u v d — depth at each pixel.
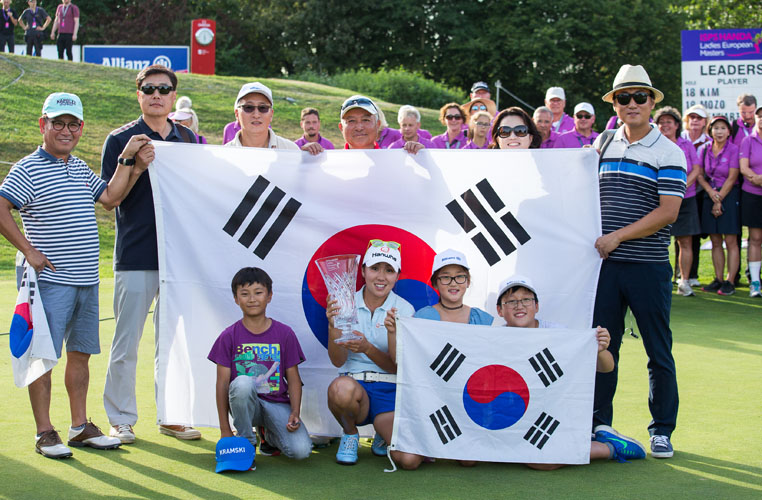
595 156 4.83
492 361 4.39
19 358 4.35
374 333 4.64
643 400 5.66
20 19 25.95
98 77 23.59
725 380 6.19
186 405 4.89
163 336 4.89
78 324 4.70
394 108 26.02
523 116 5.29
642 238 4.67
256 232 4.96
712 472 4.25
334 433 4.90
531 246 4.91
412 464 4.36
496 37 40.72
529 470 4.36
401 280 5.02
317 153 5.00
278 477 4.21
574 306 4.86
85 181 4.72
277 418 4.48
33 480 4.07
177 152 4.93
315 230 5.01
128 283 4.92
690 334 7.98
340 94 27.05
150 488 3.99
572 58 40.81
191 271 4.93
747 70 14.64
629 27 40.84
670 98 43.44
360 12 42.78
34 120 19.28
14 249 12.91
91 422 4.75
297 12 42.50
